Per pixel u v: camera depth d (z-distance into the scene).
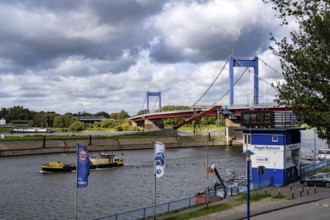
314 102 21.20
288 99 22.06
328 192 49.25
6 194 72.50
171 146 195.00
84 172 34.97
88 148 169.00
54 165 103.50
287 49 21.86
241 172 98.31
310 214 37.03
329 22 19.78
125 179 90.31
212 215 38.31
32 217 55.84
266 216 37.09
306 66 20.94
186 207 44.75
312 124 21.53
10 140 151.62
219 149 182.00
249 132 58.31
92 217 55.53
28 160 129.75
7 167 111.56
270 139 55.75
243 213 38.47
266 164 56.00
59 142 164.88
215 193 49.94
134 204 63.56
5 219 54.78
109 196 70.19
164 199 66.88
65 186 81.56
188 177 91.62
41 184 84.00
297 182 57.84
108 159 113.19
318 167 74.00
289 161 56.97
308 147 159.38
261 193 48.09
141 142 190.62
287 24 20.47
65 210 59.84
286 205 41.19
